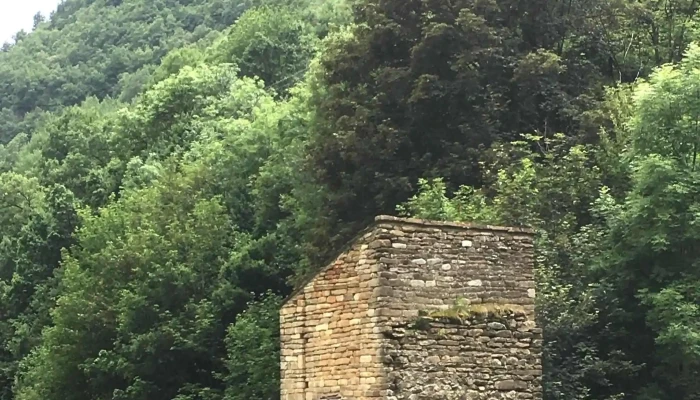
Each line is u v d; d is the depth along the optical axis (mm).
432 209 33812
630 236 32344
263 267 45500
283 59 79438
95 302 45531
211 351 43156
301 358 22953
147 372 42750
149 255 45844
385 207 39438
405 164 40344
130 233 48250
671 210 31438
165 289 44406
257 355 39406
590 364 30328
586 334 31422
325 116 43438
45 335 47594
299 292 23094
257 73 78938
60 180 76062
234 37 83062
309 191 44250
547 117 40906
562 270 32125
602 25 44719
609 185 36656
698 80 32750
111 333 45344
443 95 40062
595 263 32188
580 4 44344
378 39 42312
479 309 22188
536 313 29922
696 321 29828
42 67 154875
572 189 34969
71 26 173375
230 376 39562
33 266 59938
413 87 40875
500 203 33469
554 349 30125
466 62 40031
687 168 32031
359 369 21781
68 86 149500
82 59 158875
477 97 40312
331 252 39062
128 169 66812
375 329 21516
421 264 21953
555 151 38562
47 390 45906
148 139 72875
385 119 40656
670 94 32844
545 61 40344
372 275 21688
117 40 160500
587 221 35406
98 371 43906
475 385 21906
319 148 42000
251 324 40281
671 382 30922
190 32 154500
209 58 86688
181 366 43219
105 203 68438
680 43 46500
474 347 22016
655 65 45812
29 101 151500
